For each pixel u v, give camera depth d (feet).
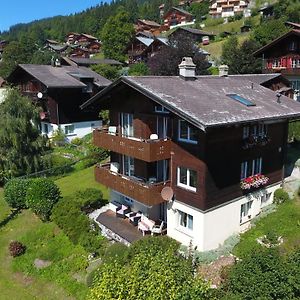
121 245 63.93
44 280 65.72
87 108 82.74
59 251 73.05
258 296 40.73
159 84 69.51
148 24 468.75
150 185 66.49
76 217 77.71
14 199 93.56
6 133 115.24
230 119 59.93
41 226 82.84
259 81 114.73
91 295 42.39
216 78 84.58
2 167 117.50
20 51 318.04
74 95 157.89
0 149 117.08
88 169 120.57
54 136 150.82
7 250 76.54
